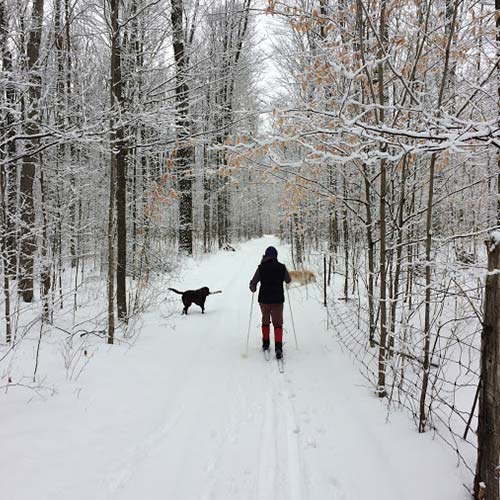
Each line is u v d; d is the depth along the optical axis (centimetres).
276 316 593
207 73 704
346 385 473
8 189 719
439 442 338
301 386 478
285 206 556
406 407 385
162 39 707
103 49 728
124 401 413
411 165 502
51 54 590
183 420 388
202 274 1473
